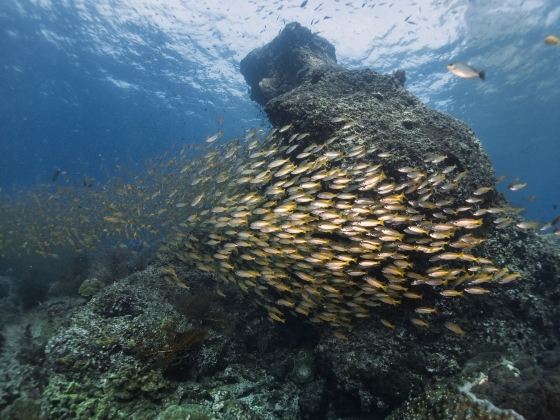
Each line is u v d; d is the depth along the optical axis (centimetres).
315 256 627
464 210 656
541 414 394
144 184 1293
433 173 705
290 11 2195
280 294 800
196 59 2914
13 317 998
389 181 702
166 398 565
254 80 1575
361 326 649
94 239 1227
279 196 793
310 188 715
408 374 577
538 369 466
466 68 559
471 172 734
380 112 848
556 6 2048
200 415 507
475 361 548
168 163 1277
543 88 2886
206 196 989
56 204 1523
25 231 1349
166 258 966
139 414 522
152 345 636
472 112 3331
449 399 464
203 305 784
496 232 716
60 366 582
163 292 846
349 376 597
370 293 633
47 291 1186
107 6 2522
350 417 620
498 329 607
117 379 556
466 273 637
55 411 496
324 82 1041
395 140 756
